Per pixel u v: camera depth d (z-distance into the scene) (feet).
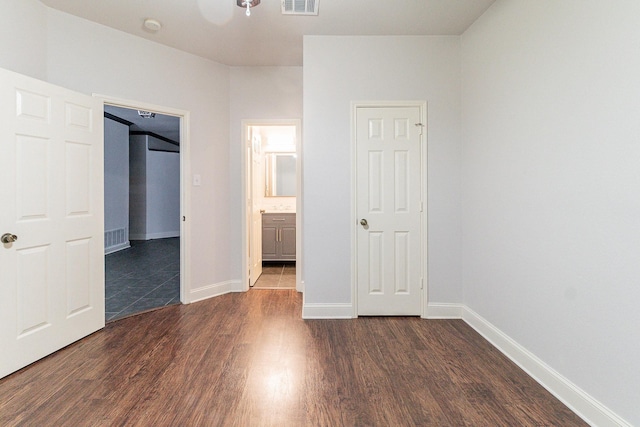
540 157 6.77
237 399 6.13
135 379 6.79
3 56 7.75
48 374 6.98
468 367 7.30
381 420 5.57
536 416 5.69
